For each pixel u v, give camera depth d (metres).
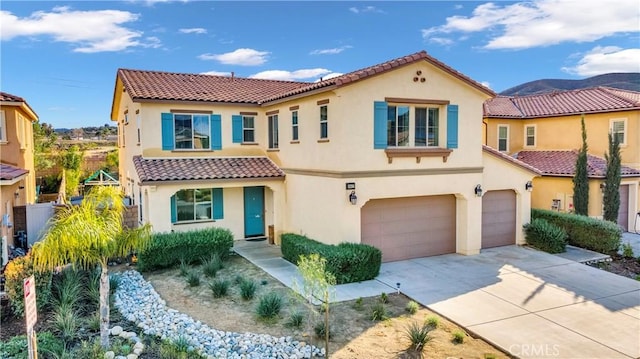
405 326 10.12
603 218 20.42
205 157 19.02
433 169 15.68
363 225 15.19
